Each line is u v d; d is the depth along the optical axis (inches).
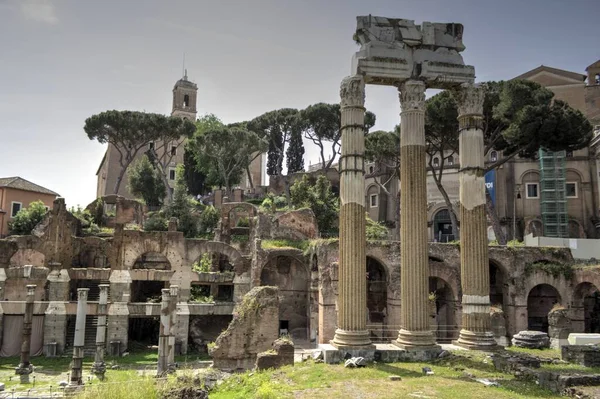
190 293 2171.5
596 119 2891.2
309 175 3631.9
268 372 975.0
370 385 805.9
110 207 3609.7
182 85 5049.2
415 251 1038.4
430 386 796.6
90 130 3380.9
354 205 1037.2
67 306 1995.6
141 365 1760.6
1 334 1942.7
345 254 1033.5
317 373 900.0
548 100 1886.1
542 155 2618.1
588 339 1251.2
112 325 1996.8
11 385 1473.9
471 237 1103.6
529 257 1844.2
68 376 1556.3
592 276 1722.4
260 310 1480.1
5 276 2025.1
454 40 1128.2
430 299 1713.8
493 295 1934.1
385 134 2475.4
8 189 2960.1
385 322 1865.2
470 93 1123.9
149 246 2142.0
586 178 2596.0
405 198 1058.1
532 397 735.7
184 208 3019.2
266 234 2448.3
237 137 3580.2
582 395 716.0
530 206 2662.4
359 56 1077.1
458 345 1098.1
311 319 1961.1
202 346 2052.2
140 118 3420.3
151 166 3754.9
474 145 1122.0
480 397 727.7
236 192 3442.4
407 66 1090.1
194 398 782.5
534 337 1254.9
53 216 2203.5
